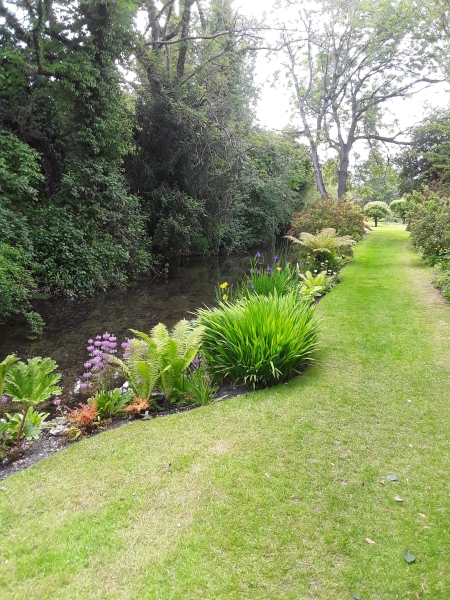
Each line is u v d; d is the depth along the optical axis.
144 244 12.66
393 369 4.10
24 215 8.92
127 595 1.71
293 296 5.16
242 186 16.66
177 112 12.55
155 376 3.57
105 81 10.20
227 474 2.53
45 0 9.23
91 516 2.18
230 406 3.46
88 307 8.65
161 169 13.55
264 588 1.75
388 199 42.12
